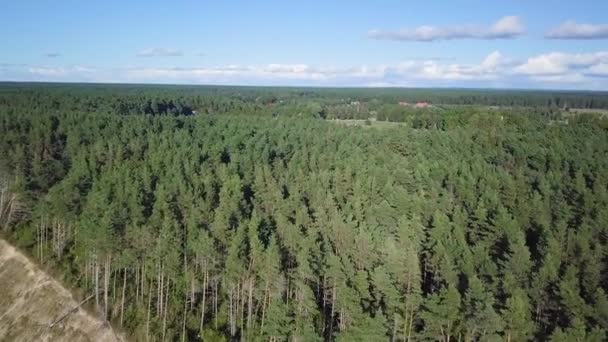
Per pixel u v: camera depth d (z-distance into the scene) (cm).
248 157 10619
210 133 13938
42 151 11144
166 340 6194
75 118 13825
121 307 6706
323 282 6047
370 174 9731
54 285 7338
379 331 4753
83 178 8431
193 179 8550
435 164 10350
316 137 14138
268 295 6081
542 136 13888
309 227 6975
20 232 8506
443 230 6631
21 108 16250
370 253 6009
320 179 9138
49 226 8369
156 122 14500
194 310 6625
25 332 6869
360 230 6391
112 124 13200
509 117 16812
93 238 6669
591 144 12888
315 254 6006
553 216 7831
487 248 6431
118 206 7069
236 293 6419
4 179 9300
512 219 6906
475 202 8025
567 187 9081
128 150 10888
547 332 5253
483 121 16338
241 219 7044
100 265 7050
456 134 14412
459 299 4844
